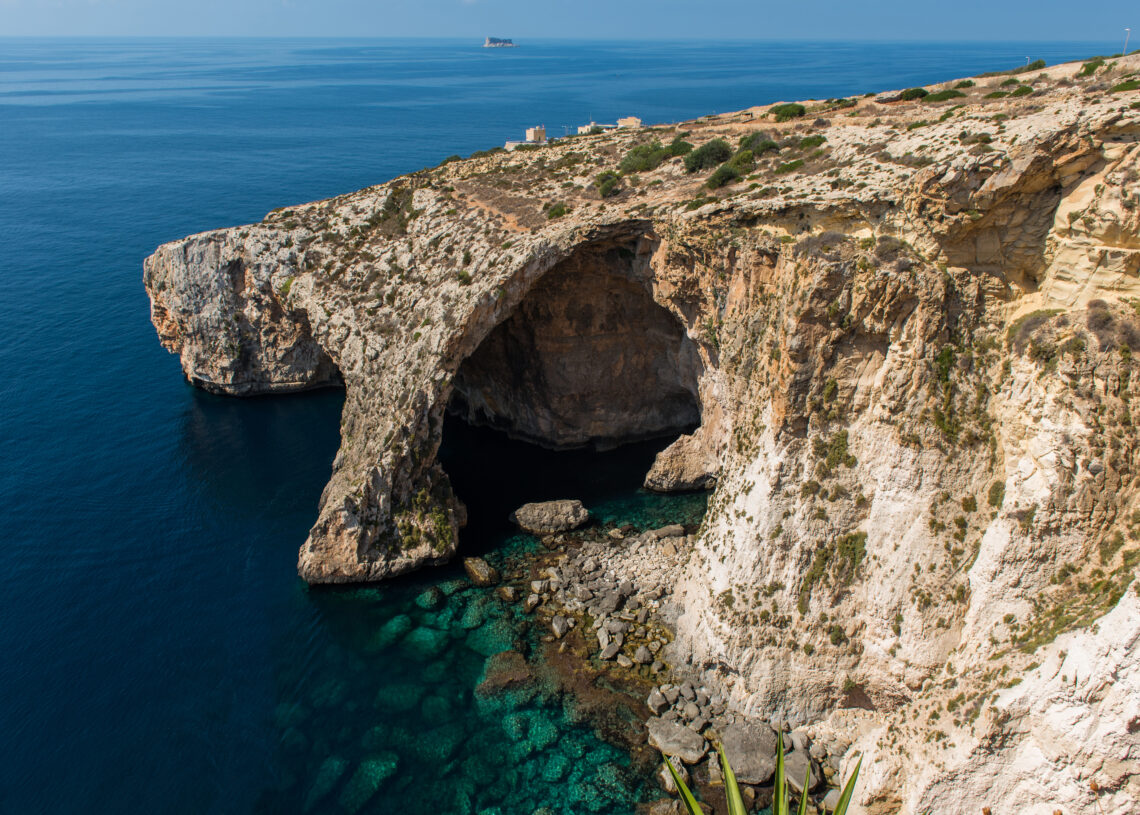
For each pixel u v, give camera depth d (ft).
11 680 120.47
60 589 142.10
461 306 162.71
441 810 100.89
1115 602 79.56
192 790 103.71
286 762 108.27
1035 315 96.94
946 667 95.76
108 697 118.32
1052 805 80.18
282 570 150.92
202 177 550.77
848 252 105.81
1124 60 141.79
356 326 183.21
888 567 104.47
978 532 98.89
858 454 108.88
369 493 150.10
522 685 121.80
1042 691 80.12
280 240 213.46
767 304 126.72
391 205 218.18
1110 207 88.79
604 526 166.09
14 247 361.92
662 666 124.26
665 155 194.90
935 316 99.81
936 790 88.79
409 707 117.91
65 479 180.65
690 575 130.72
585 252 170.71
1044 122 100.58
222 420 218.79
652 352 196.75
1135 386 84.33
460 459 199.52
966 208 97.71
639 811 100.17
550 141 277.44
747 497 118.42
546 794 102.89
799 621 110.83
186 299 225.35
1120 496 84.53
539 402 201.26
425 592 145.48
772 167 154.10
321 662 127.54
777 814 77.36
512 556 156.04
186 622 135.54
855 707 110.73
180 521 165.89
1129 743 73.56
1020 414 95.14
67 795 102.22
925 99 180.34
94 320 281.54
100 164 599.98
